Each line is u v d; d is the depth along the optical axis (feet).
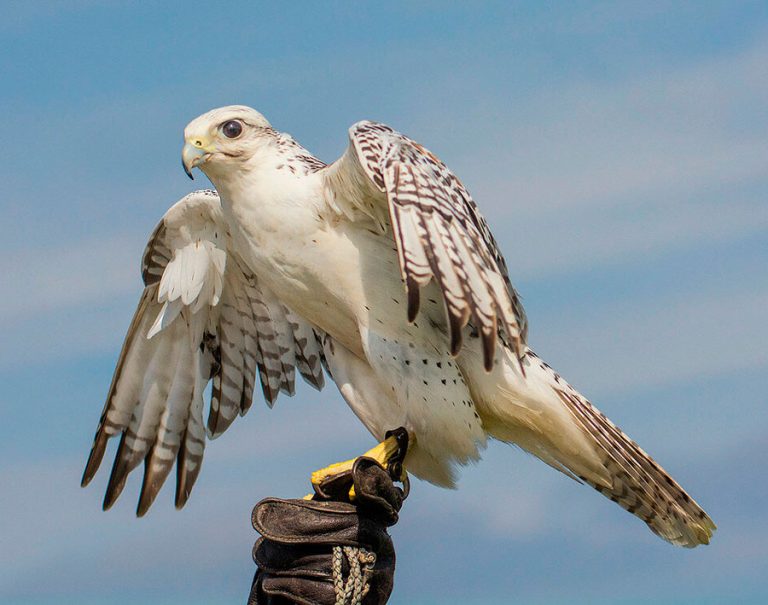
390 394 34.78
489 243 31.91
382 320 33.42
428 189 29.63
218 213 36.94
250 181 33.58
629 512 37.09
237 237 34.65
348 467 29.30
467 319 28.27
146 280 39.17
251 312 39.50
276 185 33.32
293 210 33.14
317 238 33.27
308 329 39.37
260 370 40.14
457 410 33.71
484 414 35.35
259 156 33.60
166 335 39.73
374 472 27.32
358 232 33.14
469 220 30.09
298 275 33.86
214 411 40.34
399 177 29.58
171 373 39.91
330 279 33.55
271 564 26.81
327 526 26.66
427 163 30.55
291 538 26.50
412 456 34.96
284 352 39.86
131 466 39.83
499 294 29.40
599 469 36.04
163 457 39.91
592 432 35.35
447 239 29.04
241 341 39.96
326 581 26.45
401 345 33.47
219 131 33.40
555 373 35.55
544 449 36.29
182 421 40.04
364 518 26.94
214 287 38.65
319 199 32.99
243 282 38.86
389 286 33.24
